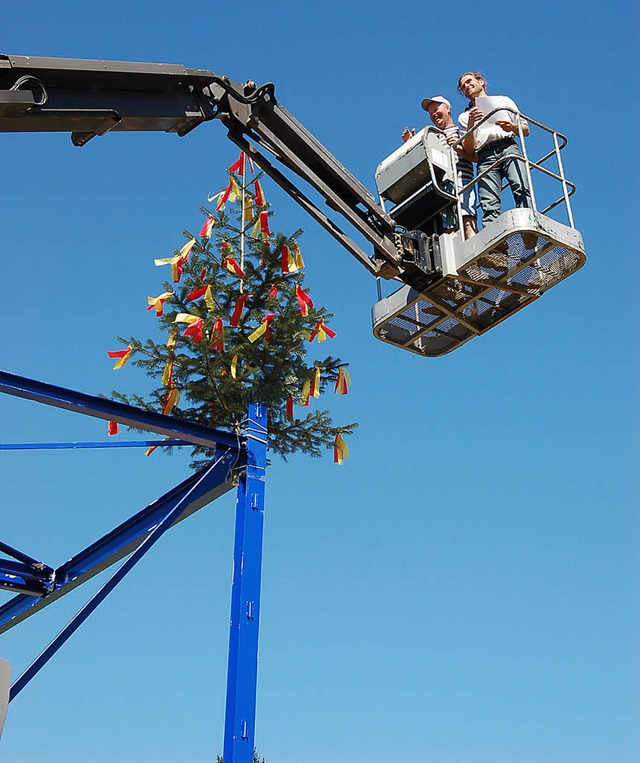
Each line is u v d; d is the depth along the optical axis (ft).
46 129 26.78
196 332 41.45
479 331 34.63
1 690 18.94
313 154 31.89
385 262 32.68
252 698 31.63
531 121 34.19
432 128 33.73
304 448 45.75
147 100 28.63
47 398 33.58
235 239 47.70
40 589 38.22
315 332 44.75
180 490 37.27
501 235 30.76
